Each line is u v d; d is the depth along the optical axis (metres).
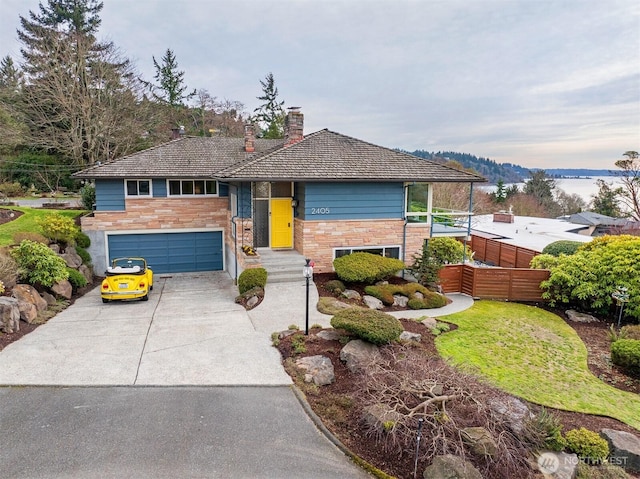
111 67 29.95
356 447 5.92
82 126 29.67
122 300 13.82
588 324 13.40
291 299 13.01
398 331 8.88
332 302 12.52
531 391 8.42
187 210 19.19
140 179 18.11
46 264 12.44
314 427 6.37
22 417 6.39
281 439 6.04
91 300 14.02
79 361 8.50
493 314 13.70
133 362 8.52
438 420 5.75
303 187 15.56
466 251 19.30
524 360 10.09
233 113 49.97
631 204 29.84
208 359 8.73
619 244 14.29
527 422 6.06
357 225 16.09
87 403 6.87
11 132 28.48
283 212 16.81
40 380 7.60
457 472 5.04
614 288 13.37
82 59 28.58
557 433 5.97
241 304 13.12
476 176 17.17
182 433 6.10
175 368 8.27
